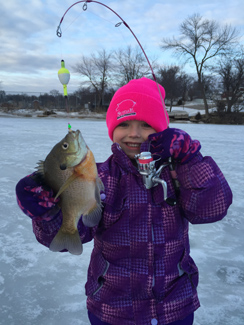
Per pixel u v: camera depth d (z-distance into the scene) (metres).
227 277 2.87
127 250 1.53
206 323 2.27
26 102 52.62
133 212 1.54
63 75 1.33
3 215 4.29
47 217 1.39
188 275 1.58
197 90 61.28
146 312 1.48
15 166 7.49
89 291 1.60
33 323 2.25
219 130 23.67
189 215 1.58
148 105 1.74
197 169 1.48
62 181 1.30
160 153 1.51
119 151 1.59
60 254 3.26
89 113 42.94
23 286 2.67
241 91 41.56
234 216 4.46
